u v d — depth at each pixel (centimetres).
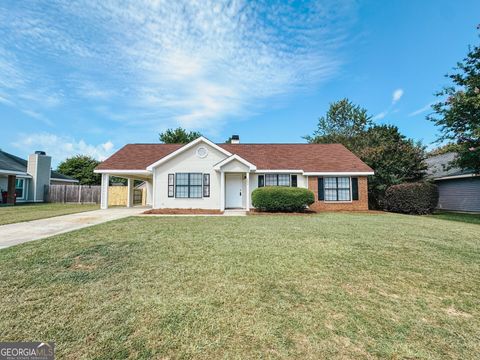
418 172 1802
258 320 296
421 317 310
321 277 429
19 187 2253
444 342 262
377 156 1800
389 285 402
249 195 1611
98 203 2362
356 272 454
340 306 333
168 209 1502
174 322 289
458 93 1360
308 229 860
